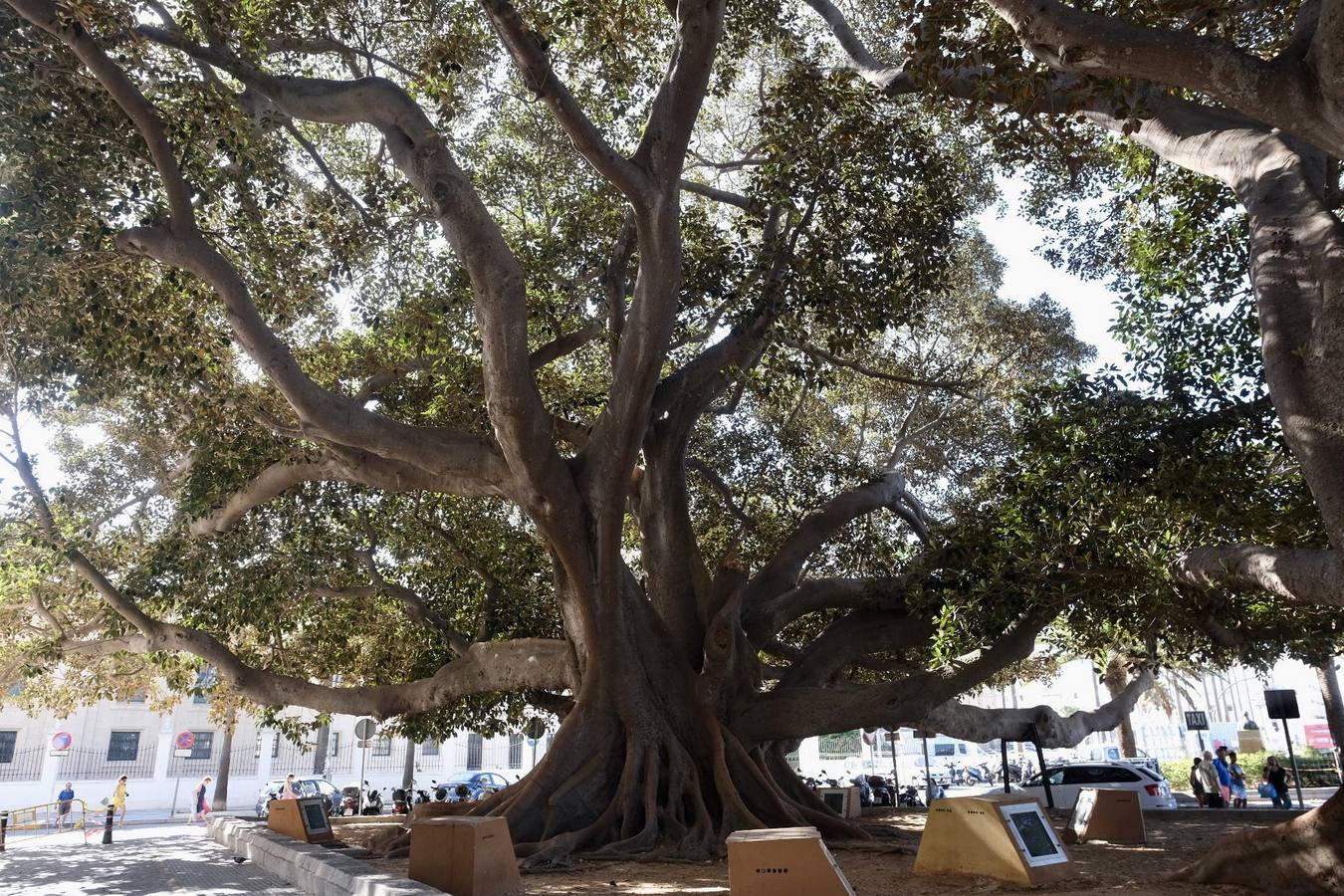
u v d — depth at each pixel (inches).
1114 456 415.5
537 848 448.1
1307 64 208.8
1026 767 1601.9
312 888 369.7
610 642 525.7
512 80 644.7
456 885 326.0
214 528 636.1
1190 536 400.8
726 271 585.3
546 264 624.7
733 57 624.1
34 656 675.4
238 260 558.9
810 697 557.3
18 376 508.1
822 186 559.8
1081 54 245.0
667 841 477.7
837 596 622.2
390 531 714.8
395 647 775.7
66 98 449.1
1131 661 537.3
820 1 651.5
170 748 1562.5
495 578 721.6
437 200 455.2
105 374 532.7
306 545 660.1
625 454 497.4
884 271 575.8
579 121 380.5
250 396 571.5
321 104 465.4
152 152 435.5
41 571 629.0
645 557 621.6
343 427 474.3
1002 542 438.3
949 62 346.9
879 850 457.1
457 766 1855.3
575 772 503.8
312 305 593.3
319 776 1678.2
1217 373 444.1
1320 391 265.3
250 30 462.0
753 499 767.1
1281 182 319.3
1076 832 518.0
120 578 693.9
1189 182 484.1
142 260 524.4
